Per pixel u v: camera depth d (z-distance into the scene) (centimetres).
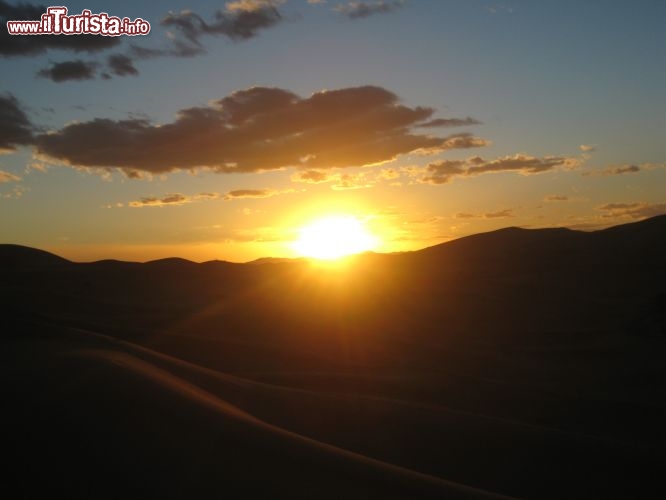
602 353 3716
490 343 4128
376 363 3067
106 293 5962
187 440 1068
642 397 2595
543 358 3622
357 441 1524
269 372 2545
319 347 3559
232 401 1673
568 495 1321
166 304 5156
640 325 4419
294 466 1009
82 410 1145
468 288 6881
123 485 916
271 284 6956
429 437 1548
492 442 1523
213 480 946
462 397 2256
